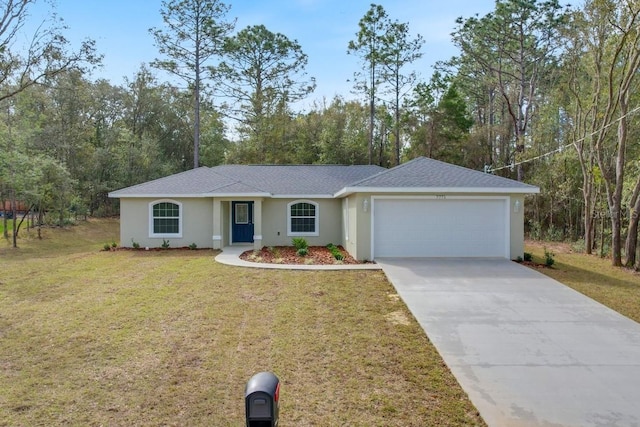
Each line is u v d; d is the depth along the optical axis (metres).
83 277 12.19
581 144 19.88
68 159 31.58
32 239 24.34
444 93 33.94
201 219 18.94
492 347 6.89
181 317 8.30
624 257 16.88
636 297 10.31
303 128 37.69
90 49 17.30
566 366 6.19
